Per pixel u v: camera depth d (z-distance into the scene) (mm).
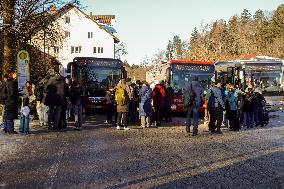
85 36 73000
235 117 17578
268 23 136125
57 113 16609
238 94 18578
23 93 16047
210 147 12289
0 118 21125
